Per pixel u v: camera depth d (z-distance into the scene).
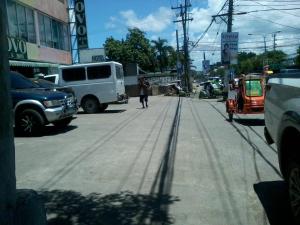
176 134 13.66
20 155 10.56
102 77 22.31
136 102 32.97
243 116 19.70
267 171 8.39
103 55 34.41
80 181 7.92
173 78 72.12
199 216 5.95
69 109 14.75
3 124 4.13
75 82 22.45
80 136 13.52
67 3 37.53
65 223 5.79
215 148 11.02
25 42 26.98
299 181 5.30
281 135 5.89
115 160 9.67
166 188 7.35
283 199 6.55
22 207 4.45
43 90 14.35
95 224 5.73
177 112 22.44
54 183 7.83
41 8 30.67
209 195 6.90
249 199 6.63
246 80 17.48
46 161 9.73
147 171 8.58
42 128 14.90
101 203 6.61
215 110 23.70
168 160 9.59
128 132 14.28
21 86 14.30
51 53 32.38
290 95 5.75
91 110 22.48
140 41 70.69
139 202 6.61
